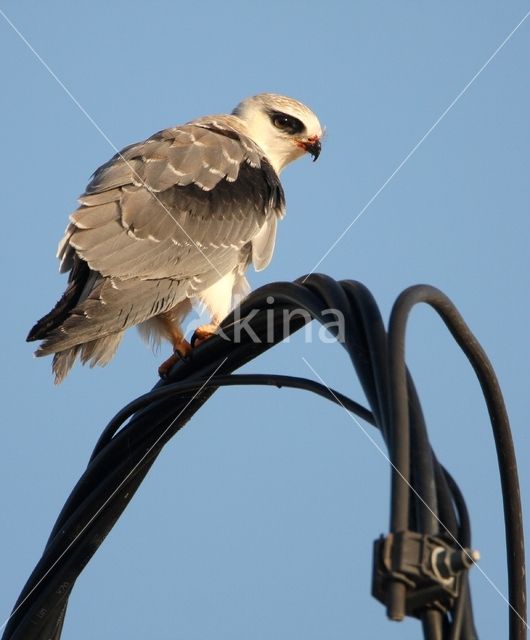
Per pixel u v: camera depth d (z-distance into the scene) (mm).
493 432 8195
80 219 13047
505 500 8164
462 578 6160
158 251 13078
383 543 6055
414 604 6059
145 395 9688
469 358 8039
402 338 7039
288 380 9070
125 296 12555
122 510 9891
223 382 9344
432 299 7582
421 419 6883
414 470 6664
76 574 9688
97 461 9789
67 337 11594
